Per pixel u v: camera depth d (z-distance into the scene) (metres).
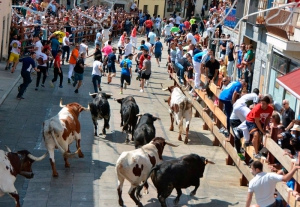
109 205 12.70
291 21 18.53
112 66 26.30
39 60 23.59
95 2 50.88
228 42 26.64
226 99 15.35
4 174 11.75
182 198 13.32
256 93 15.82
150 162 12.52
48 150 14.01
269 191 10.54
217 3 49.69
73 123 14.53
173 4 61.41
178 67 23.44
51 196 12.98
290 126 13.41
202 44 32.22
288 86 14.51
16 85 24.05
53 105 21.38
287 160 11.40
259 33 23.30
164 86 27.09
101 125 19.06
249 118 13.34
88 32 40.66
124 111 16.95
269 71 21.53
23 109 20.44
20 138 17.11
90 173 14.52
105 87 25.50
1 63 28.34
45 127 13.92
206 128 19.58
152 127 14.91
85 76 27.95
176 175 12.02
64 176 14.19
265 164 12.55
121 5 54.38
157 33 51.53
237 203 13.21
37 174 14.23
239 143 14.34
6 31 29.44
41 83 25.09
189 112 17.78
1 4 27.34
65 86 25.03
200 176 12.75
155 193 13.53
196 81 20.58
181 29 45.28
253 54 23.52
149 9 61.34
